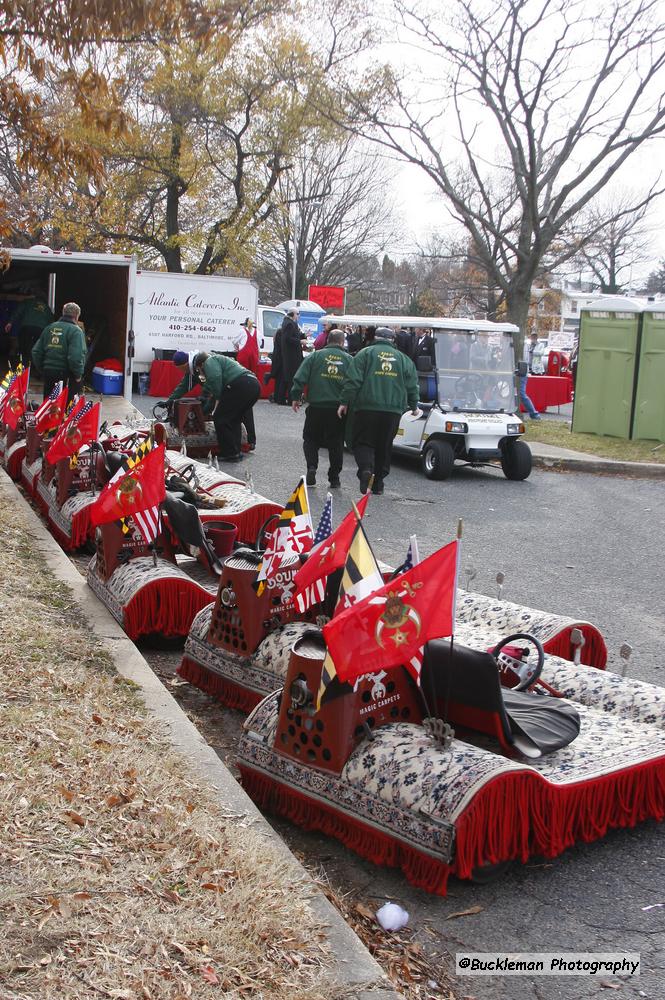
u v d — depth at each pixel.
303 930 3.22
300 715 4.38
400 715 4.38
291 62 28.55
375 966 3.11
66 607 6.57
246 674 5.54
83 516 8.55
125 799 3.86
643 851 4.38
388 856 4.01
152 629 6.36
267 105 30.77
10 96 7.88
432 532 10.88
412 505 12.45
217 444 14.75
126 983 2.78
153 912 3.14
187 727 4.80
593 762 4.30
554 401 27.47
